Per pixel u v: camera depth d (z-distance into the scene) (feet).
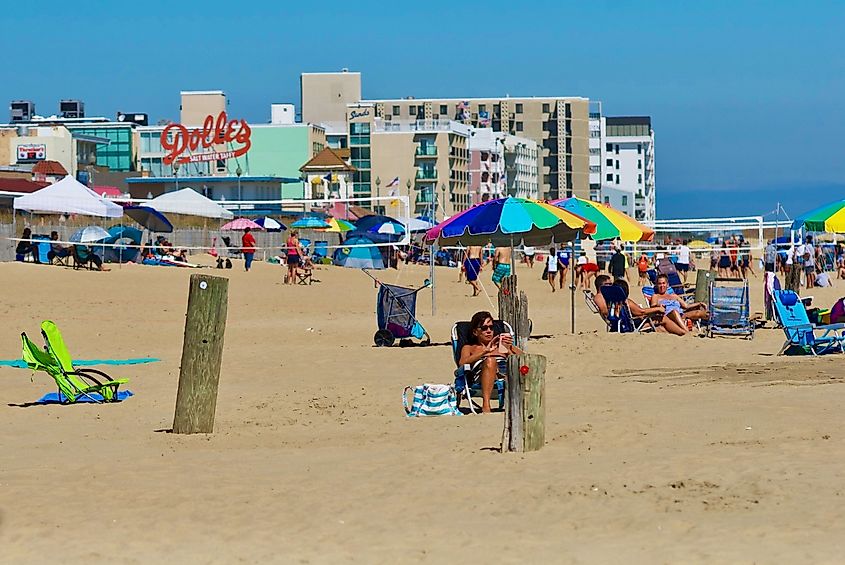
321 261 393.91
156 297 239.09
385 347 155.02
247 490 63.62
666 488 60.75
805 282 297.94
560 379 117.70
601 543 51.65
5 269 269.44
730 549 49.21
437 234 147.64
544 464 68.80
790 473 62.85
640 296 272.72
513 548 51.42
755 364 127.24
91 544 53.16
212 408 88.53
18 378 125.29
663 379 115.34
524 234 160.66
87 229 314.55
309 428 89.40
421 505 59.62
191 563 50.34
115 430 90.07
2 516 58.18
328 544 52.85
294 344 161.79
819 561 46.91
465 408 97.86
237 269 330.13
